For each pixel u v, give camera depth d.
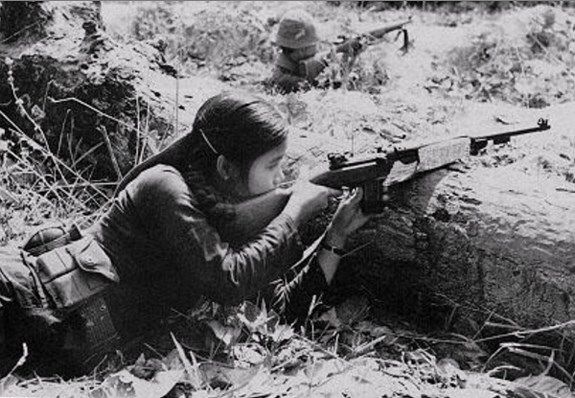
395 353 2.93
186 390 2.66
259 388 2.62
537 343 2.78
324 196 2.82
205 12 6.45
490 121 4.29
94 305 2.71
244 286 2.70
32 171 3.71
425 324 3.06
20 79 4.16
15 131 4.09
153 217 2.72
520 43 6.24
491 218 2.76
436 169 2.95
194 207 2.70
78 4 4.42
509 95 5.52
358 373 2.71
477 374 2.76
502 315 2.81
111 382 2.61
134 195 2.77
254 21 6.42
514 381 2.73
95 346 2.72
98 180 3.93
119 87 3.79
